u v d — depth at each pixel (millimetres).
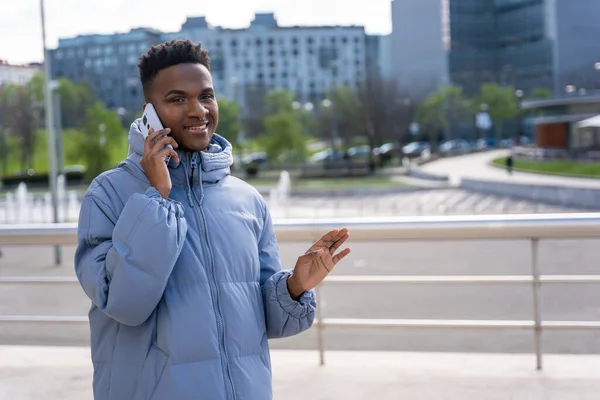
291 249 17078
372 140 82812
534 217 3219
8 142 71562
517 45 111562
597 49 107438
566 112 61750
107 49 105250
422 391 3125
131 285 1590
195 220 1748
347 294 10680
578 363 3447
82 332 7957
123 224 1620
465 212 31797
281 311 1861
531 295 10164
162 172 1688
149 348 1673
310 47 115375
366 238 3230
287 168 72188
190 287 1689
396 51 114812
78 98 79250
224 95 104438
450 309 9461
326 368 3449
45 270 16094
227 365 1680
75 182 67062
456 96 93562
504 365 3445
